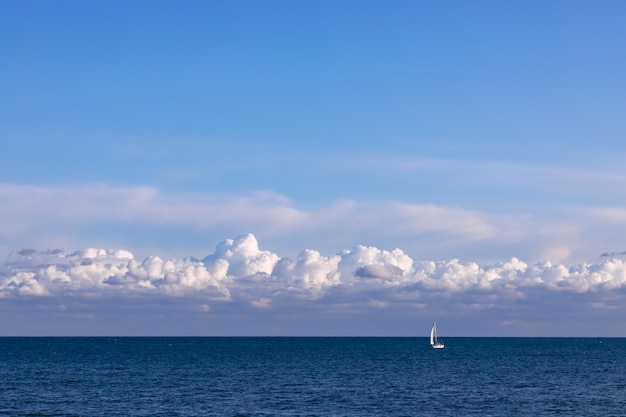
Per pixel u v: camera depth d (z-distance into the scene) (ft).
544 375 515.09
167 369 573.74
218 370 563.48
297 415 300.81
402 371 556.92
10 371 538.88
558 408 322.55
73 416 297.12
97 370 558.56
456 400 352.08
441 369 582.35
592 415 301.63
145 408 320.70
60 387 413.59
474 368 596.29
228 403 339.16
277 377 491.72
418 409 319.06
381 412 310.24
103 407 323.57
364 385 431.02
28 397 360.89
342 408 322.34
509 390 401.08
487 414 304.30
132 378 479.82
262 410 315.37
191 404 335.06
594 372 548.31
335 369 579.48
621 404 336.70
